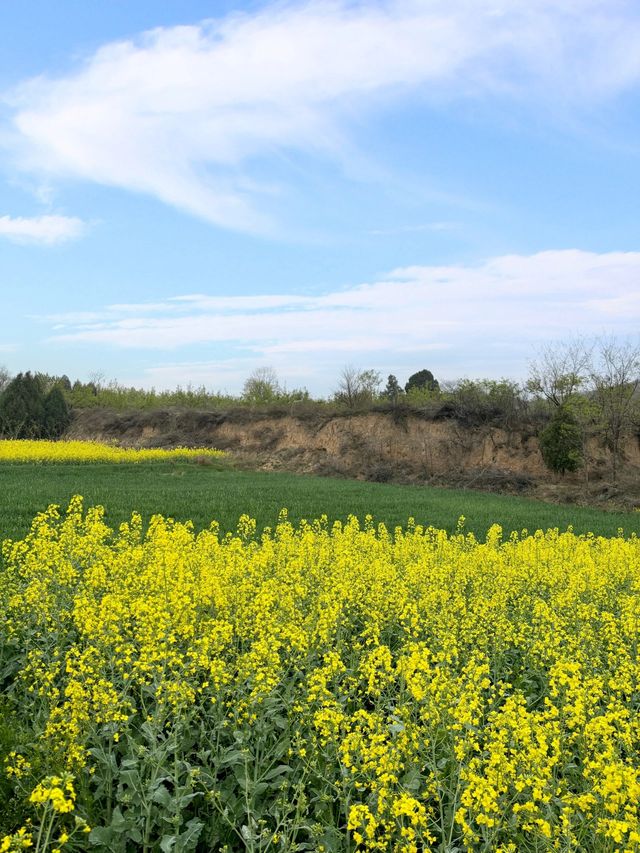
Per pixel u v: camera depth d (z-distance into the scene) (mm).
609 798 4371
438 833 5293
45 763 5219
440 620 8859
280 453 51375
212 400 73688
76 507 13508
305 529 16500
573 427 38594
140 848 5215
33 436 62531
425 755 5566
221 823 5297
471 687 6070
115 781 5805
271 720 6238
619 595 11734
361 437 49531
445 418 47812
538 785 4523
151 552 11586
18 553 11305
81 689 5602
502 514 26047
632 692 7133
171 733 5637
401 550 13992
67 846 4914
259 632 7645
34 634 8031
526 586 12047
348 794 5184
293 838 4926
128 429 62594
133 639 7285
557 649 7941
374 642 7875
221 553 12117
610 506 32688
